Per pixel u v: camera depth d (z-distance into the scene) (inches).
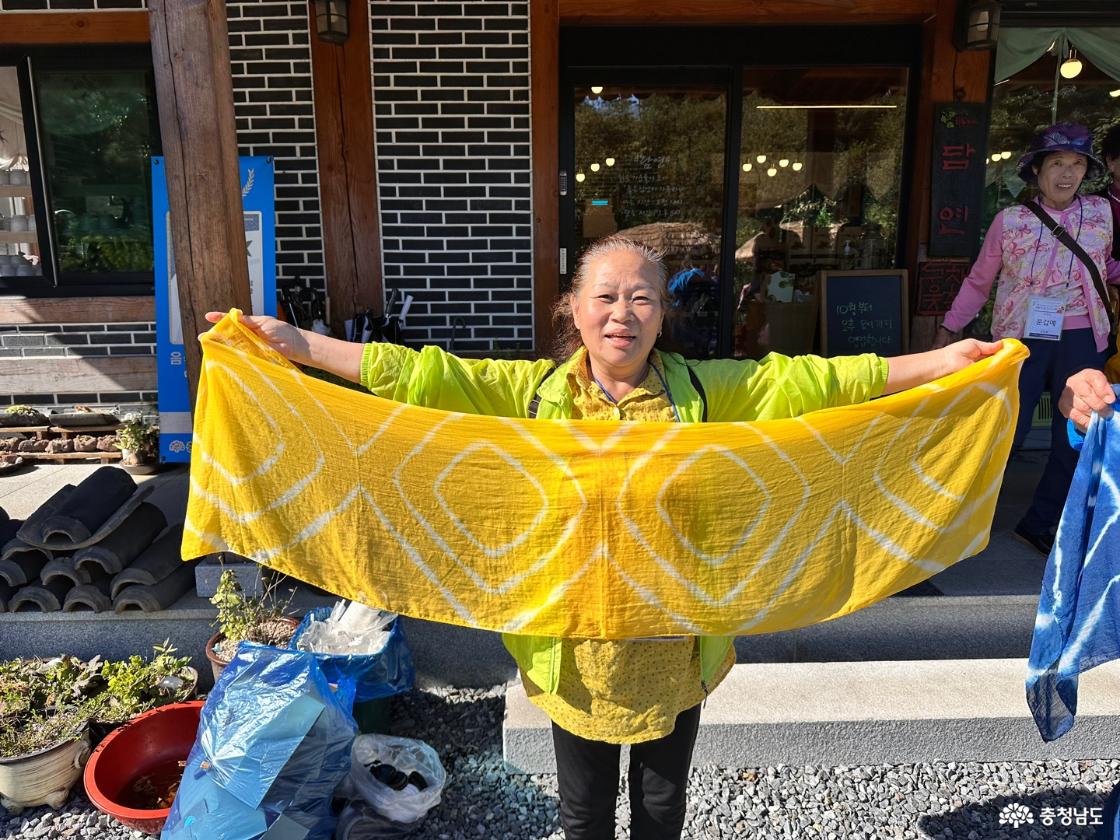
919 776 108.1
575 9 193.2
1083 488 79.4
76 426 208.5
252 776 84.8
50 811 101.4
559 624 72.5
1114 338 135.8
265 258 175.9
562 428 70.3
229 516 76.0
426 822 99.3
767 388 74.7
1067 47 202.1
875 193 217.2
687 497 72.5
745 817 101.0
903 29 201.3
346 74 193.6
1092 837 95.7
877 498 75.7
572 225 214.1
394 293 200.7
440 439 72.1
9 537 123.1
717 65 204.5
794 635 125.0
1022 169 137.3
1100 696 112.7
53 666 115.6
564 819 75.7
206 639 120.7
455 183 200.2
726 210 216.7
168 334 182.1
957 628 125.8
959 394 74.2
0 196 212.7
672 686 70.4
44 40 198.4
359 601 77.0
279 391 73.2
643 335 68.1
